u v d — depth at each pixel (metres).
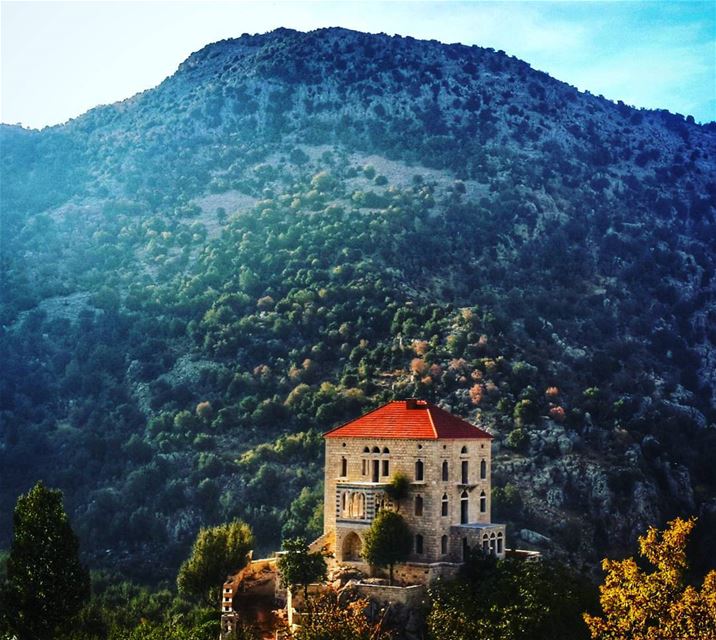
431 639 131.88
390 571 141.88
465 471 150.00
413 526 145.00
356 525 146.75
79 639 130.88
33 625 135.12
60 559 137.12
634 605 101.12
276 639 132.12
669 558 102.75
